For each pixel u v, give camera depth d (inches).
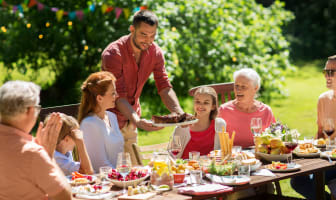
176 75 338.6
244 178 112.1
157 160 114.1
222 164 119.3
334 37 666.2
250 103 163.3
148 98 338.3
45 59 348.5
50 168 89.2
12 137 88.7
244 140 162.7
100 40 332.2
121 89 153.0
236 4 374.9
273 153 131.6
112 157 139.9
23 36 332.8
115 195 104.6
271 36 382.0
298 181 149.0
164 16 325.1
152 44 161.2
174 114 134.7
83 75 345.7
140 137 272.1
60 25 333.4
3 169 88.3
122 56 152.9
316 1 700.7
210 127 150.9
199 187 106.5
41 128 99.3
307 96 379.2
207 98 147.0
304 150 138.8
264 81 364.5
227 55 344.5
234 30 347.9
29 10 329.4
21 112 88.3
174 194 104.1
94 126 134.6
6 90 88.4
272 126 142.3
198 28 344.8
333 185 136.3
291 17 416.8
